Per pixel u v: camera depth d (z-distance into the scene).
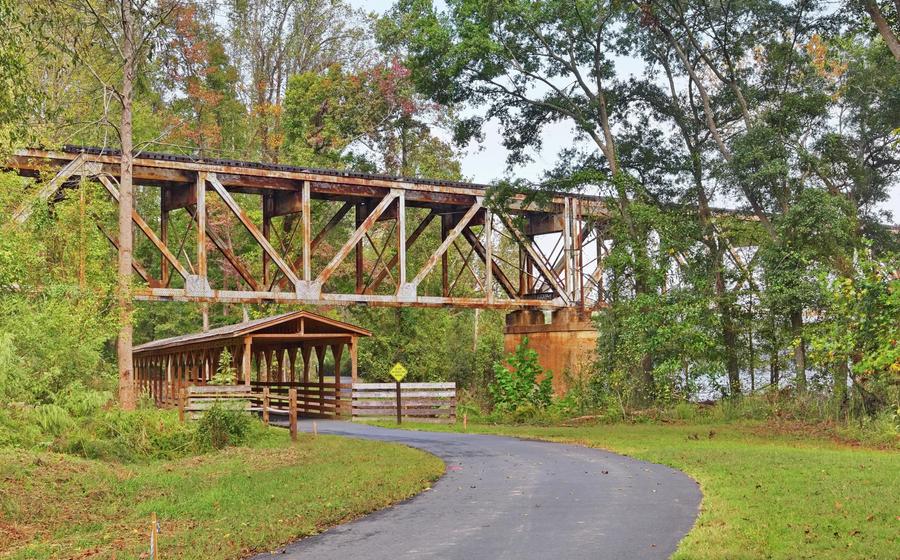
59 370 21.81
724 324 31.86
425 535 11.25
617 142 35.31
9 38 15.64
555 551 10.11
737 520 11.26
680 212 33.50
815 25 31.25
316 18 62.31
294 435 22.62
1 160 17.53
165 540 11.27
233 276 55.56
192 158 31.61
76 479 15.88
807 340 28.09
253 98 63.41
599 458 19.62
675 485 14.94
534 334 40.69
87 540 11.65
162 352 41.12
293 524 12.02
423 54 34.72
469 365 47.09
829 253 29.00
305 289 33.56
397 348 47.06
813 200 28.42
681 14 31.61
